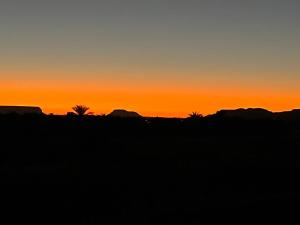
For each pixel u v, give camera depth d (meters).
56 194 23.27
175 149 53.22
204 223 17.77
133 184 27.06
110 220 17.89
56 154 43.66
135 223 17.41
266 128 89.75
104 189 25.11
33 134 58.03
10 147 46.03
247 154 50.25
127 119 78.50
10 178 27.70
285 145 62.38
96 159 41.22
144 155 45.66
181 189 26.06
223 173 33.50
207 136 78.50
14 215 18.83
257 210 20.50
